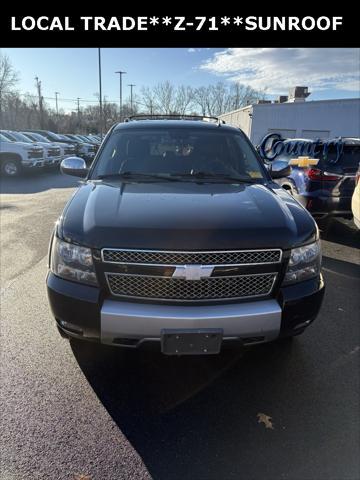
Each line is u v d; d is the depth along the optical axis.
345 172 6.00
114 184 3.02
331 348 3.12
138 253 2.18
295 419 2.36
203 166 3.43
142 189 2.88
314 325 3.49
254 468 2.02
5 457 2.04
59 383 2.62
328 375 2.78
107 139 3.68
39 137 20.39
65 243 2.34
